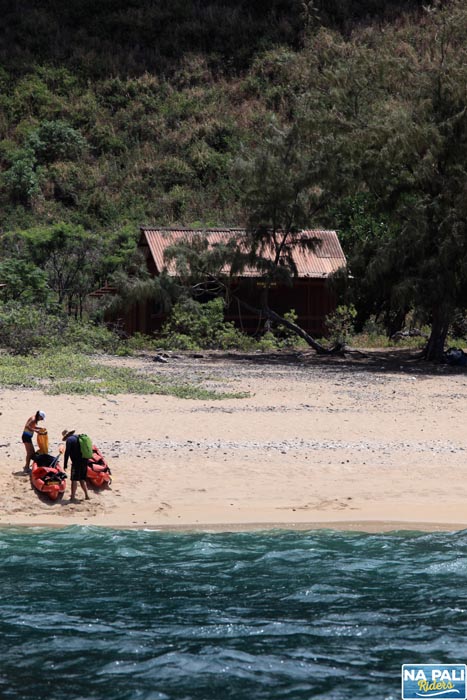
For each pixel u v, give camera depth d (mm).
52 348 134500
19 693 30406
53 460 57781
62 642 34656
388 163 143625
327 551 47188
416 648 34375
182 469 62938
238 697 30234
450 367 136875
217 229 179625
